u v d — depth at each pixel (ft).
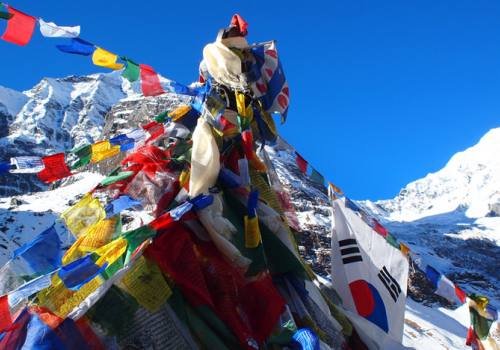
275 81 20.61
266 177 20.43
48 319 14.12
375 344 20.38
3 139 522.06
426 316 106.32
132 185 17.83
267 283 17.15
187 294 16.26
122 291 15.35
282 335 16.44
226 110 19.53
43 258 16.08
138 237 15.28
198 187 17.47
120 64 17.22
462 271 240.73
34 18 15.44
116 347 14.67
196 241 17.07
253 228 17.51
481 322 20.51
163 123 18.70
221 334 16.10
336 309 19.93
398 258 21.49
